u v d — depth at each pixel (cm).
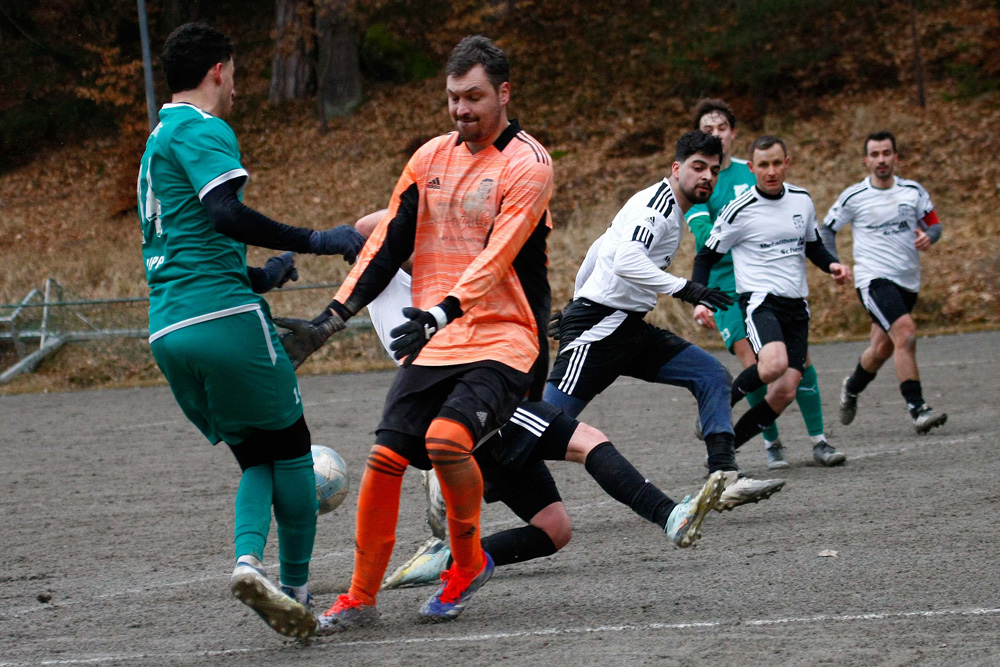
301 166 3619
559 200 3172
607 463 629
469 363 558
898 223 1247
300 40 3725
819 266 1059
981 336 2227
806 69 3622
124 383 2283
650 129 3556
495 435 643
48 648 577
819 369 1933
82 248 3136
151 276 558
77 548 853
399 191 577
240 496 561
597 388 841
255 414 554
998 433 1176
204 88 567
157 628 612
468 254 562
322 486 734
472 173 561
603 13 4178
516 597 645
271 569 759
